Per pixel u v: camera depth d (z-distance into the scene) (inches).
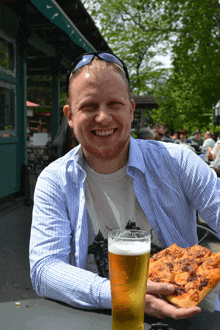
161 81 880.9
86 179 60.5
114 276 36.3
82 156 60.6
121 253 35.4
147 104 827.4
